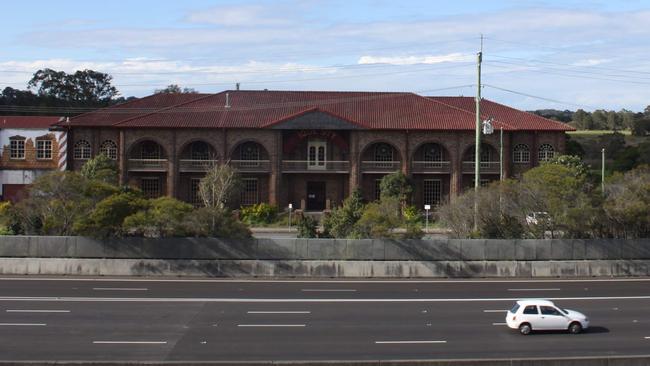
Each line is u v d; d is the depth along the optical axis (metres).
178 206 49.59
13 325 32.12
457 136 86.81
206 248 47.59
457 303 38.44
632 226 51.94
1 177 87.44
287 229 74.12
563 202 51.72
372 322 33.53
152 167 85.81
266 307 36.88
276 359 26.61
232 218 51.12
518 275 48.16
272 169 86.12
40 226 52.34
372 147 88.19
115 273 47.00
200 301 38.25
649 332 31.64
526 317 31.27
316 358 26.81
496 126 86.56
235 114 88.31
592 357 25.47
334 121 85.88
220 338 30.03
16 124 87.62
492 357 27.12
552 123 88.56
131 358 26.59
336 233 54.19
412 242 48.19
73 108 147.12
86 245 47.50
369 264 47.59
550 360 24.48
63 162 86.19
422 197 87.62
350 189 86.44
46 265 47.06
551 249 48.88
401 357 27.08
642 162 110.19
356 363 24.41
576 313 31.94
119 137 86.12
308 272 47.38
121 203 48.84
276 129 86.12
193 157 87.38
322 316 34.75
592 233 52.31
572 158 84.19
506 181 54.78
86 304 37.09
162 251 47.53
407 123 86.75
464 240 48.50
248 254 47.66
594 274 48.75
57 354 27.11
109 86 166.38
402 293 41.44
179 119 86.62
